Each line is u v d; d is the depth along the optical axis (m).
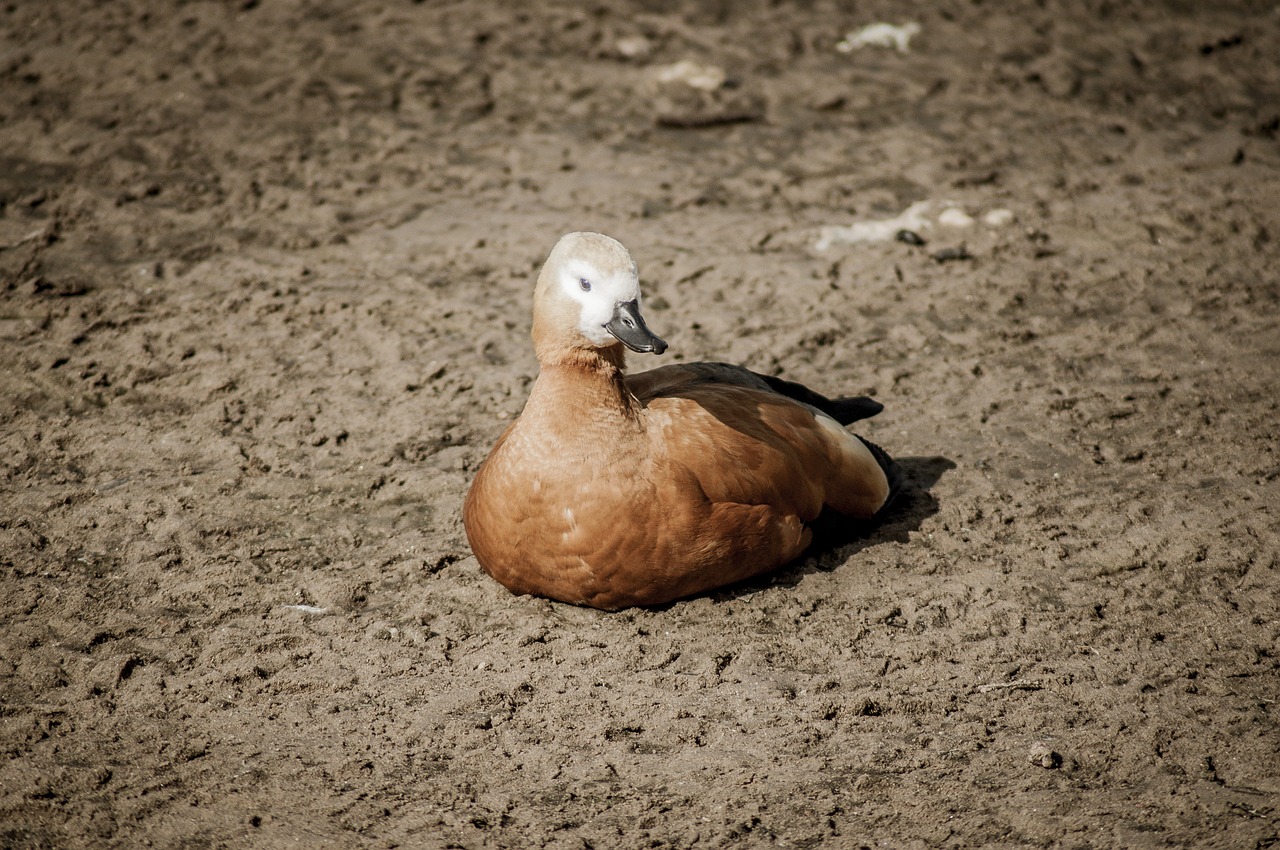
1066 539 9.73
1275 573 9.20
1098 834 7.04
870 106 17.61
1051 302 13.22
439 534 9.95
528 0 20.62
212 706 8.19
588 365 8.52
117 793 7.46
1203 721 7.85
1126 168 15.95
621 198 15.39
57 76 17.92
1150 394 11.58
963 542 9.73
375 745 7.88
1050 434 11.07
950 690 8.23
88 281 13.48
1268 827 6.99
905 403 11.61
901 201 15.33
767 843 7.08
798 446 9.20
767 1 20.59
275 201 15.23
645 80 18.30
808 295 13.34
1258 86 17.94
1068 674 8.32
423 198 15.40
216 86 17.86
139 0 20.47
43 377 11.87
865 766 7.64
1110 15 20.09
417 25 19.81
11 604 9.02
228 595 9.24
